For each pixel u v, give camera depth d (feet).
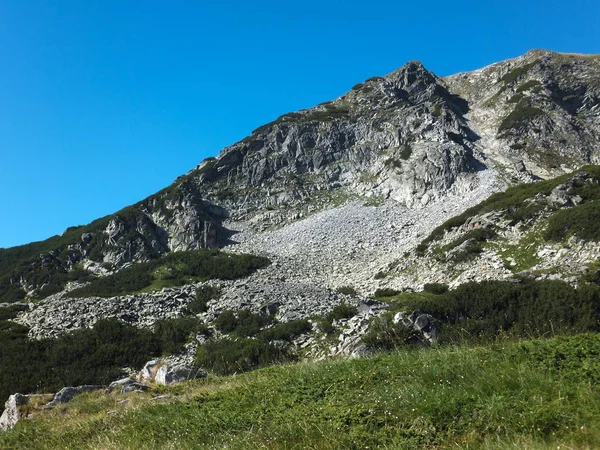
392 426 31.19
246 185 317.42
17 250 286.05
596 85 354.95
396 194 275.59
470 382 34.65
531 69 379.14
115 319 142.41
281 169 324.80
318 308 138.92
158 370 78.69
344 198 293.02
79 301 167.94
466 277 146.82
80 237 267.18
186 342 129.70
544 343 40.14
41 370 118.52
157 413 44.42
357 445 29.81
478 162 278.46
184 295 167.02
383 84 395.96
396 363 43.04
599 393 29.94
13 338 139.33
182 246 255.91
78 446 41.06
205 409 42.34
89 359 122.42
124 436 40.11
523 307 98.78
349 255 219.82
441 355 41.68
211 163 333.83
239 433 35.37
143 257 245.45
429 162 273.54
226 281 184.65
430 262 171.32
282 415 36.45
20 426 53.72
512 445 26.40
